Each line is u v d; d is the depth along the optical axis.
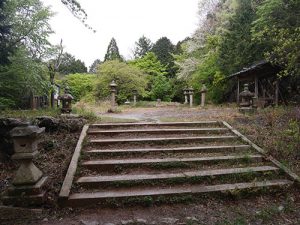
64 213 3.11
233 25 14.74
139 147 4.98
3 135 4.66
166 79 26.88
